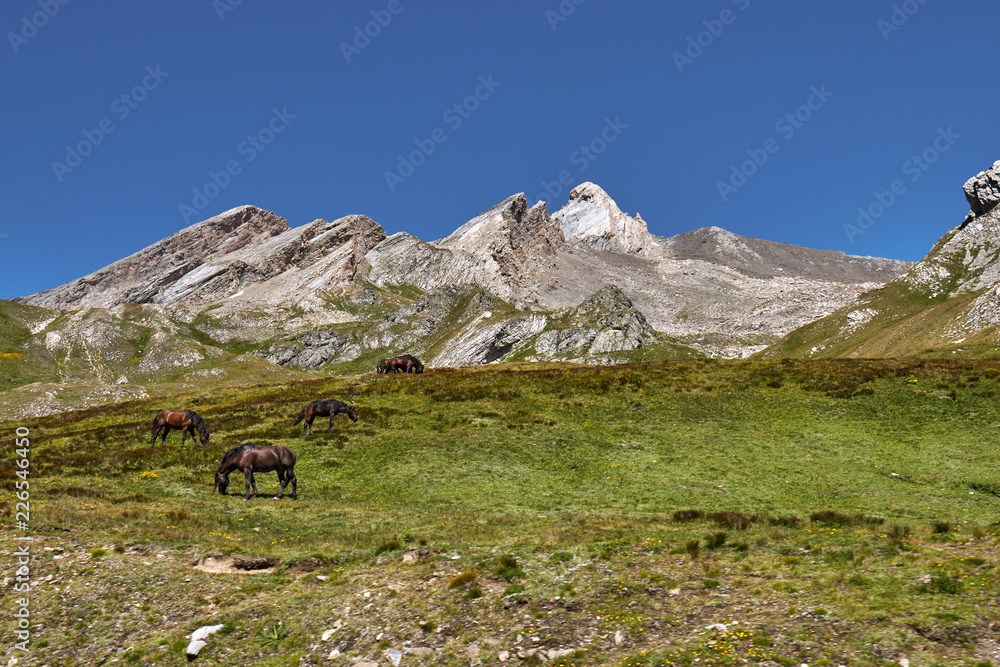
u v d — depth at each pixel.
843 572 14.28
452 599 14.78
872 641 10.97
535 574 15.84
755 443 37.16
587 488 31.34
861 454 34.44
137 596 16.03
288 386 62.09
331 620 14.51
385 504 28.55
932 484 29.67
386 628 13.80
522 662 12.02
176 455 36.19
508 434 39.41
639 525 21.92
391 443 37.97
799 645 11.20
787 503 27.73
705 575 15.20
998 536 15.88
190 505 26.09
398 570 17.12
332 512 25.53
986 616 11.32
